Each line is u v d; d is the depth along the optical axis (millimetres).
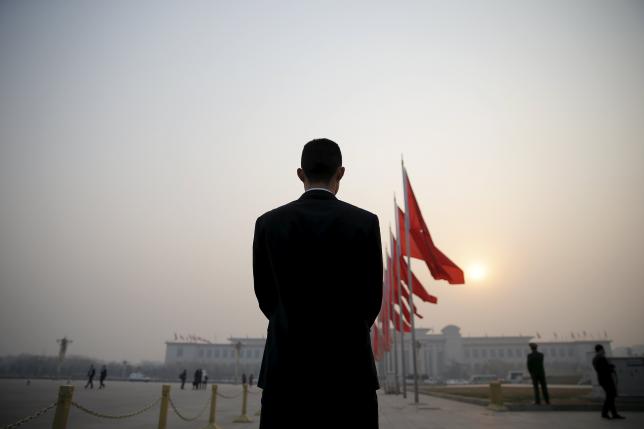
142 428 10398
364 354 1805
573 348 116625
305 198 2117
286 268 1877
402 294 28156
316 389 1689
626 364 17484
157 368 123562
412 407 16891
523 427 10211
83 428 10391
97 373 111938
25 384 39906
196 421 12148
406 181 20422
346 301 1835
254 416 13453
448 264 19141
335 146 2354
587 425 10586
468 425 10633
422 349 116938
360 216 2016
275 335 1850
